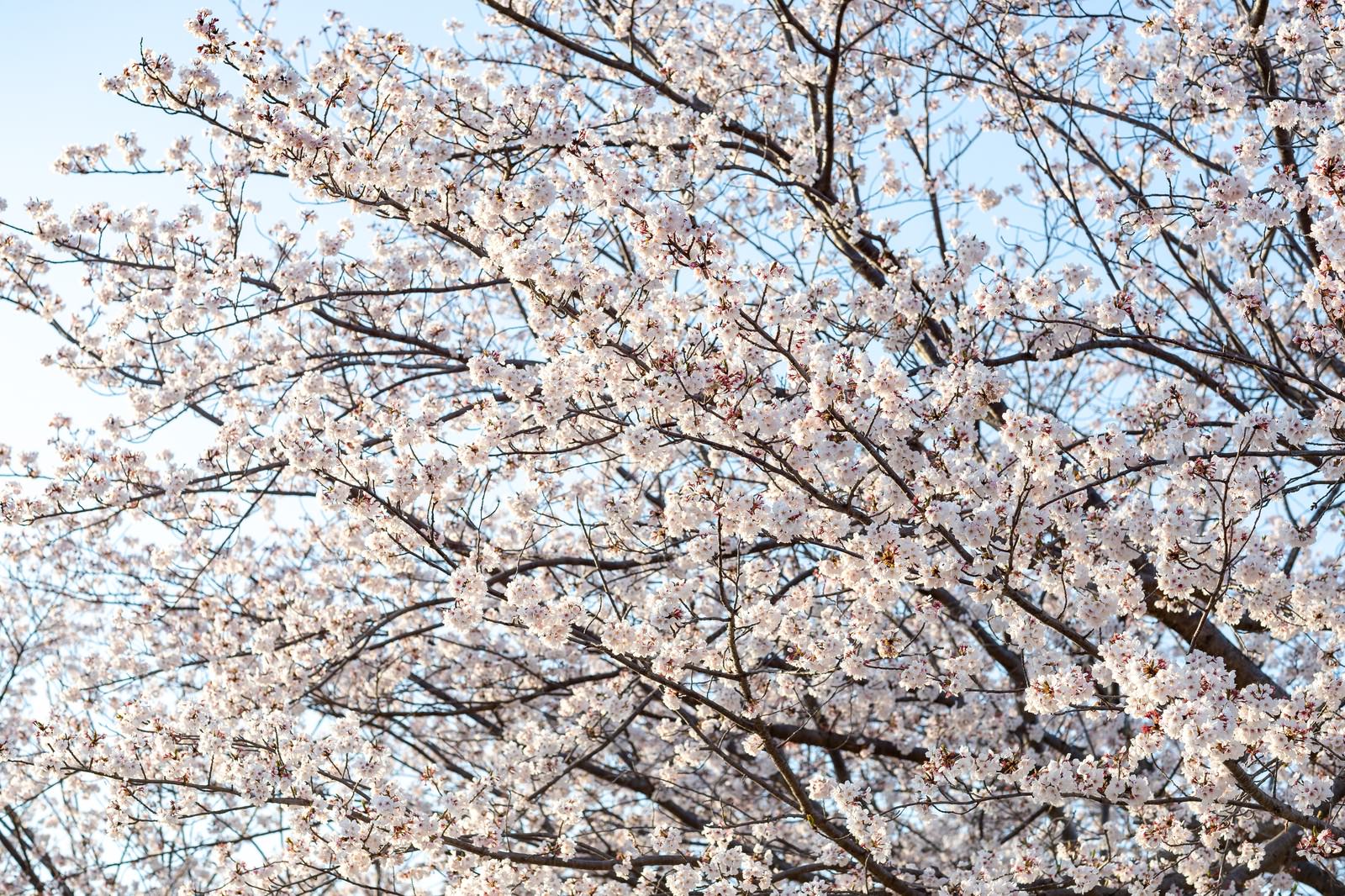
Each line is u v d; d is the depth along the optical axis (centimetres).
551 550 905
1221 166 779
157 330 823
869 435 516
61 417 780
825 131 855
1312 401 673
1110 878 614
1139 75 756
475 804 636
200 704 668
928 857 946
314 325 876
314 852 593
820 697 825
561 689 888
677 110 833
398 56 698
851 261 875
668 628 623
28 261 854
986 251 601
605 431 634
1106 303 567
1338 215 511
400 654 888
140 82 629
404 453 598
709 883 612
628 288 588
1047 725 893
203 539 928
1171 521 498
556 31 837
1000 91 891
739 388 544
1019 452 485
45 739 607
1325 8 649
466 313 869
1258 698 430
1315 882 612
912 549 479
